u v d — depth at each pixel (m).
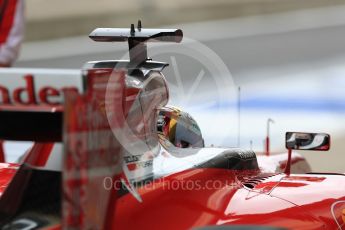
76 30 92.25
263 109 44.22
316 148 18.84
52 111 12.22
